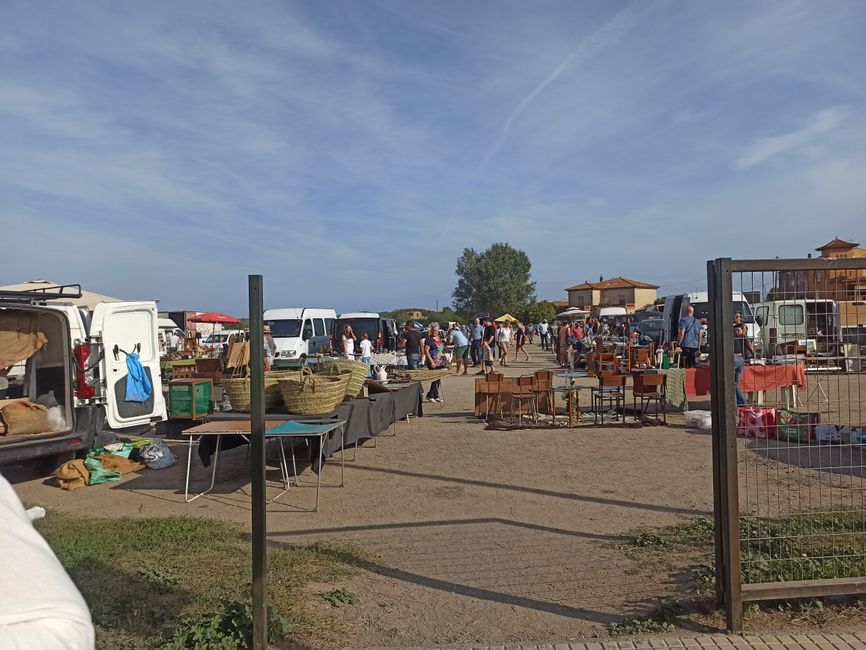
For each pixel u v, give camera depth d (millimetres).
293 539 5816
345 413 8398
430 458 9164
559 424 11812
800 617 3990
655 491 7180
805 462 8227
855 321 4680
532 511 6527
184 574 4910
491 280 82688
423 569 5055
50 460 8578
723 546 3941
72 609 1228
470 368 26500
